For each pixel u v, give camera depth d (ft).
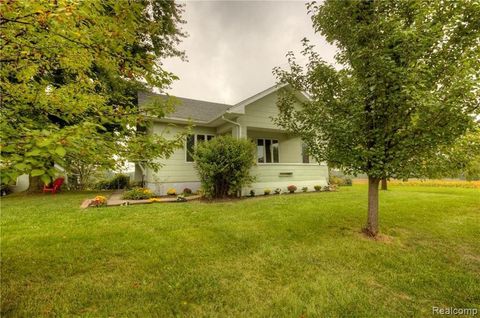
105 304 7.66
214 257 11.30
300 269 10.29
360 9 12.43
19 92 7.95
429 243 13.73
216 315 7.24
